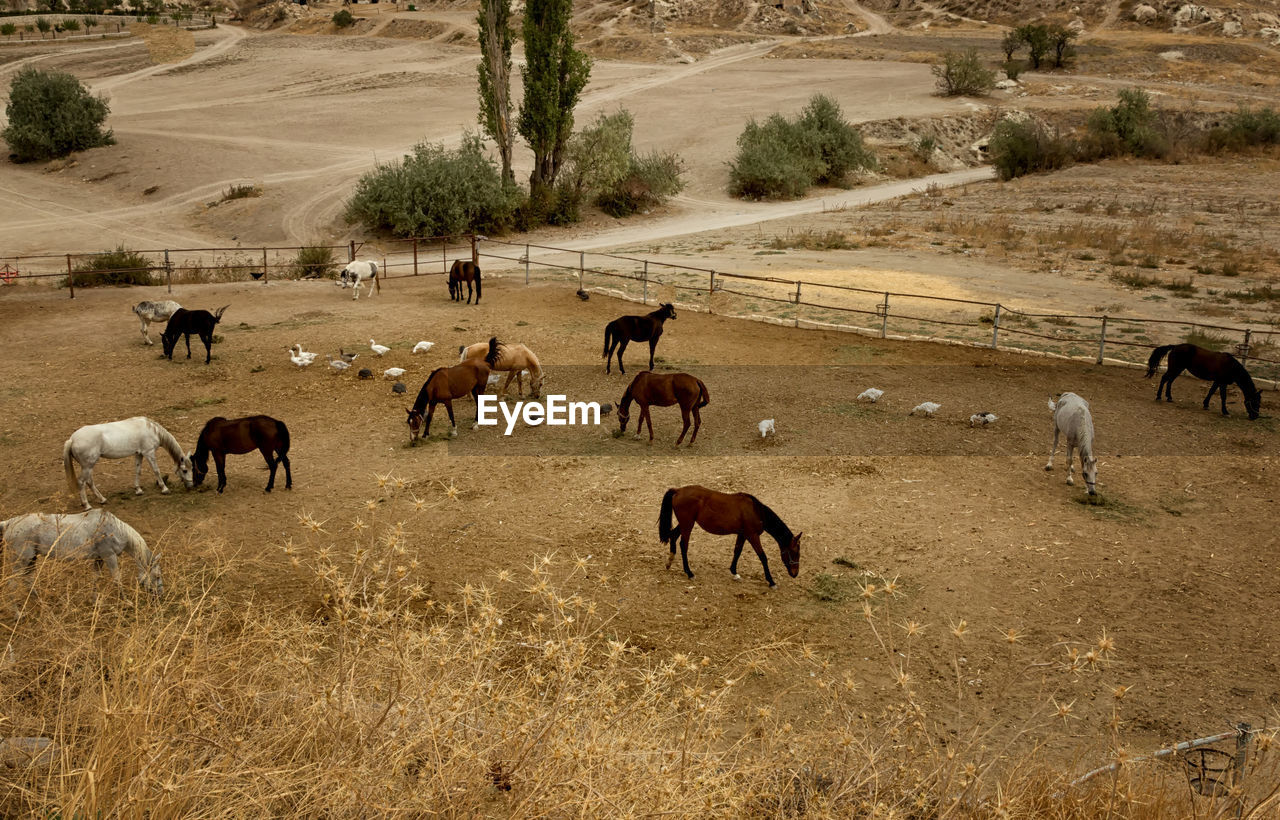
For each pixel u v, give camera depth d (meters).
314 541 12.05
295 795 4.71
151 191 58.28
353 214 49.06
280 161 64.44
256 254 44.62
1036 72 94.88
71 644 6.07
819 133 62.91
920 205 52.81
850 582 11.23
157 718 4.78
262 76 97.06
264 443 13.66
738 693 8.77
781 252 39.03
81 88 68.00
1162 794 5.71
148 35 119.38
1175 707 8.67
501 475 14.73
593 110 79.69
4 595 6.57
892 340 24.08
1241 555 11.98
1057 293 30.05
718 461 15.42
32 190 59.25
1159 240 37.75
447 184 45.66
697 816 4.81
